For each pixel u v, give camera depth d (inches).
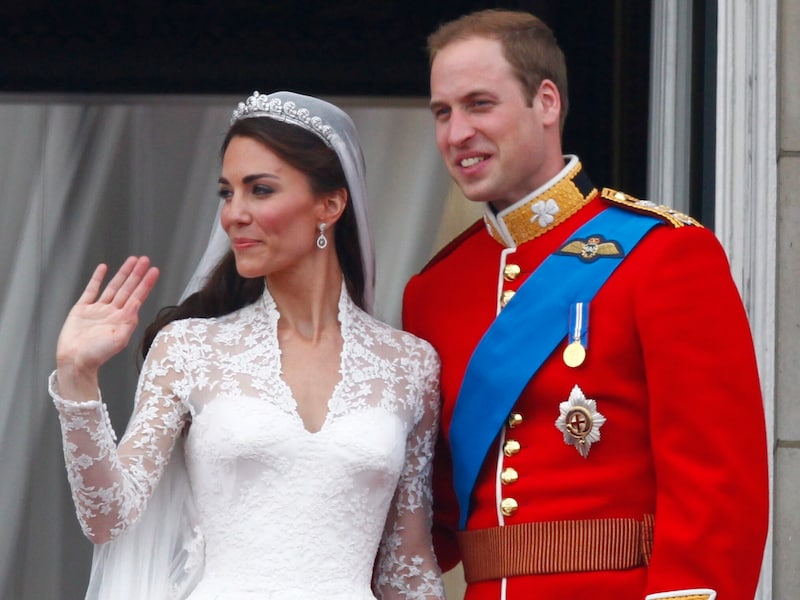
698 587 515.5
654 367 532.7
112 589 553.3
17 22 856.3
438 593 578.6
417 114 856.3
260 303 583.5
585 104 807.7
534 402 546.6
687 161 721.6
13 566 868.0
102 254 871.1
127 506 530.9
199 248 867.4
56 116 873.5
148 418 552.7
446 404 573.3
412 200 853.2
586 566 532.7
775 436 652.7
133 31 855.7
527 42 564.4
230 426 547.5
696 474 522.0
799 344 656.4
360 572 554.9
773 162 663.8
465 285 585.3
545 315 549.3
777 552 649.0
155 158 869.8
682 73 727.7
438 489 596.1
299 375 566.9
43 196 873.5
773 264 659.4
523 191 572.4
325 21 853.8
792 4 669.9
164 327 580.7
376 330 585.0
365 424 557.9
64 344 516.4
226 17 855.1
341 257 590.9
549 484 539.8
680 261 540.7
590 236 560.1
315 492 547.8
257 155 567.5
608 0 804.0
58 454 871.7
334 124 577.6
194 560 556.7
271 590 541.3
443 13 850.8
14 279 872.3
